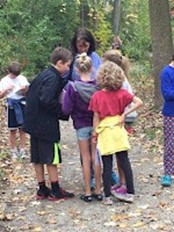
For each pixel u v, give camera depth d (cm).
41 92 399
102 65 396
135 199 410
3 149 598
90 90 400
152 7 745
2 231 357
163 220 366
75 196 424
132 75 1099
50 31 1326
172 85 430
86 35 425
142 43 1327
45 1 1362
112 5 1794
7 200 421
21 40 1255
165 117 438
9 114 550
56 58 401
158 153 563
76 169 511
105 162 400
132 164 521
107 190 401
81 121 409
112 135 393
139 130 676
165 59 746
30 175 494
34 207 404
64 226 364
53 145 407
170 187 438
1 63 1162
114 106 395
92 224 365
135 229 353
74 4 1412
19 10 1316
